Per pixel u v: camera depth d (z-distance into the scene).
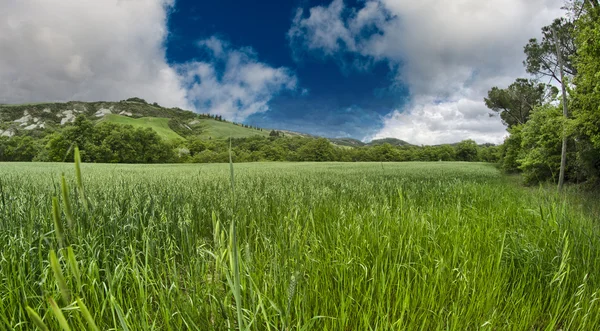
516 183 18.59
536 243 3.60
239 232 3.77
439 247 3.22
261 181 10.24
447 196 7.61
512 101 42.97
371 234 3.36
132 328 1.78
